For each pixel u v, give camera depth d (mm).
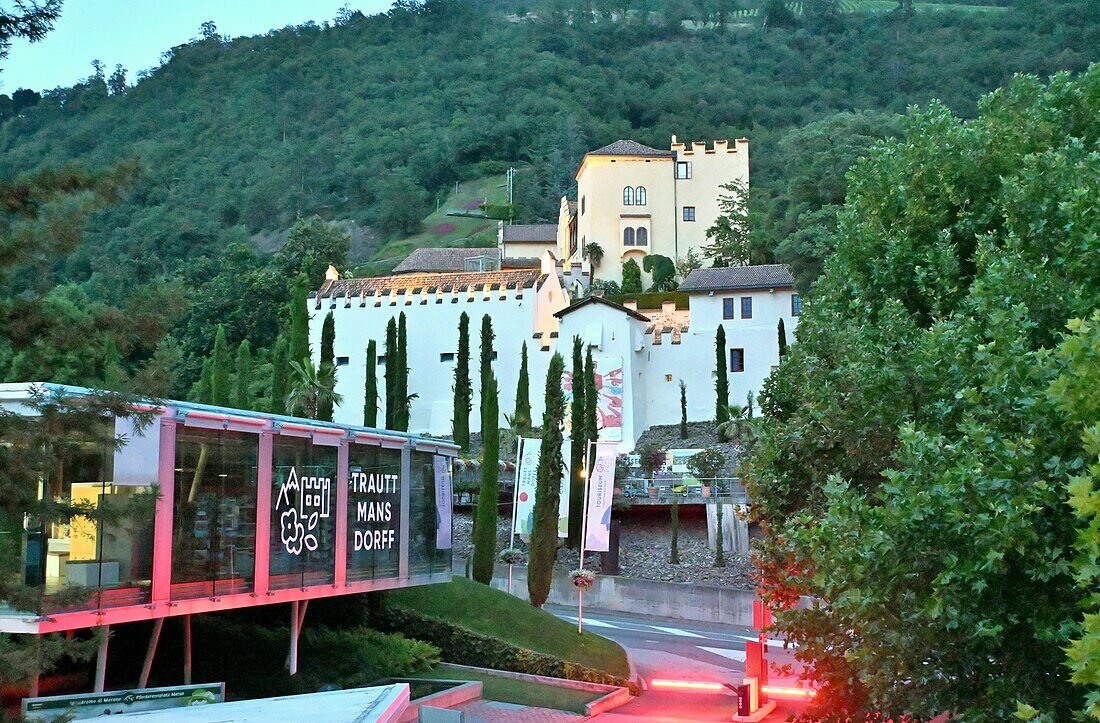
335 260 128375
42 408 16734
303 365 67938
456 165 199125
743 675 42875
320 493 33812
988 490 14797
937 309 24656
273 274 117375
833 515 17141
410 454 39312
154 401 17625
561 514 53906
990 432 15367
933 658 17125
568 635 42812
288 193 194625
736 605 55375
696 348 84375
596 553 62375
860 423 23062
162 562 27141
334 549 34375
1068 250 19891
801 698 38844
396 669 36938
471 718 30562
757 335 83500
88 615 24844
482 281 88812
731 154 123812
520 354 86188
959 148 27062
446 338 87562
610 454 47844
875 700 18203
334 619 39281
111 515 16984
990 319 17516
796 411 28188
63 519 16703
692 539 63906
